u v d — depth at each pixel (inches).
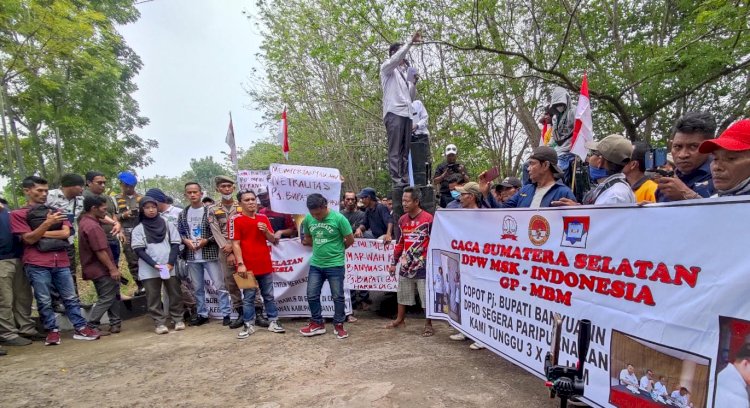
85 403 155.8
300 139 807.7
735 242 84.4
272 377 169.9
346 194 314.5
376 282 256.4
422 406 138.6
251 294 228.1
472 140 525.3
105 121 751.1
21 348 224.8
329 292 255.3
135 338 239.0
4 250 228.5
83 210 248.5
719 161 102.6
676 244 96.7
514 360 155.4
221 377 173.6
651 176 145.0
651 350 101.7
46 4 473.4
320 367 178.1
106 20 616.4
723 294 85.9
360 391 151.5
